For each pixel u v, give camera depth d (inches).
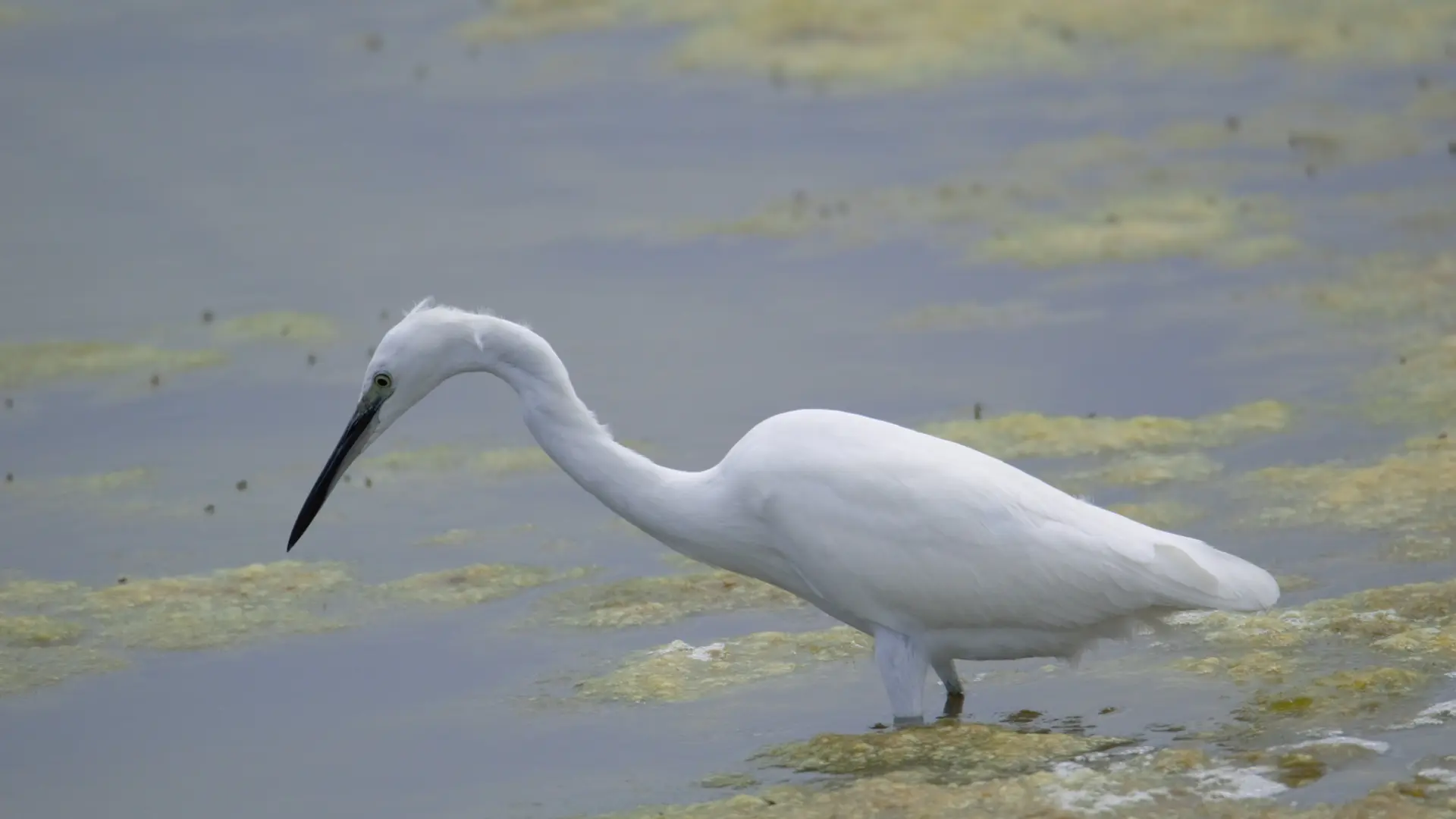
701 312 692.1
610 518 507.8
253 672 407.2
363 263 780.0
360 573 471.2
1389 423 523.5
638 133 968.9
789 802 307.6
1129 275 701.9
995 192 832.3
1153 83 1002.1
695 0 1208.8
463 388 639.1
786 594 436.1
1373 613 383.2
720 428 565.3
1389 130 878.4
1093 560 330.6
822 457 339.9
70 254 813.2
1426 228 725.9
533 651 410.0
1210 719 335.9
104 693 398.0
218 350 681.6
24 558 491.2
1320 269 687.7
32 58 1177.4
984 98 995.9
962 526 331.9
